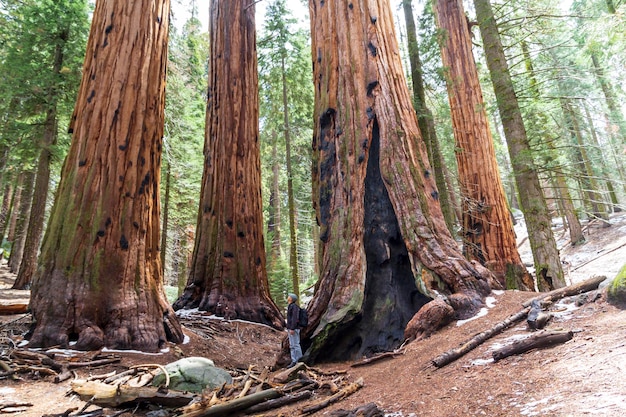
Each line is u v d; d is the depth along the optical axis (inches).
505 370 145.4
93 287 280.1
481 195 496.7
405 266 302.5
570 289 223.6
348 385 197.2
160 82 355.3
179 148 776.9
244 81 582.9
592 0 618.2
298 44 769.6
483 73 660.1
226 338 401.4
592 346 138.6
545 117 579.8
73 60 636.7
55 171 823.1
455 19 553.0
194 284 511.5
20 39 626.2
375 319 278.7
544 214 356.8
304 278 1398.9
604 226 856.3
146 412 177.9
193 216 940.0
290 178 685.3
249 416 170.9
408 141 318.7
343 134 330.3
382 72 334.6
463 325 235.6
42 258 287.6
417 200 299.6
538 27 519.2
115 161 310.8
